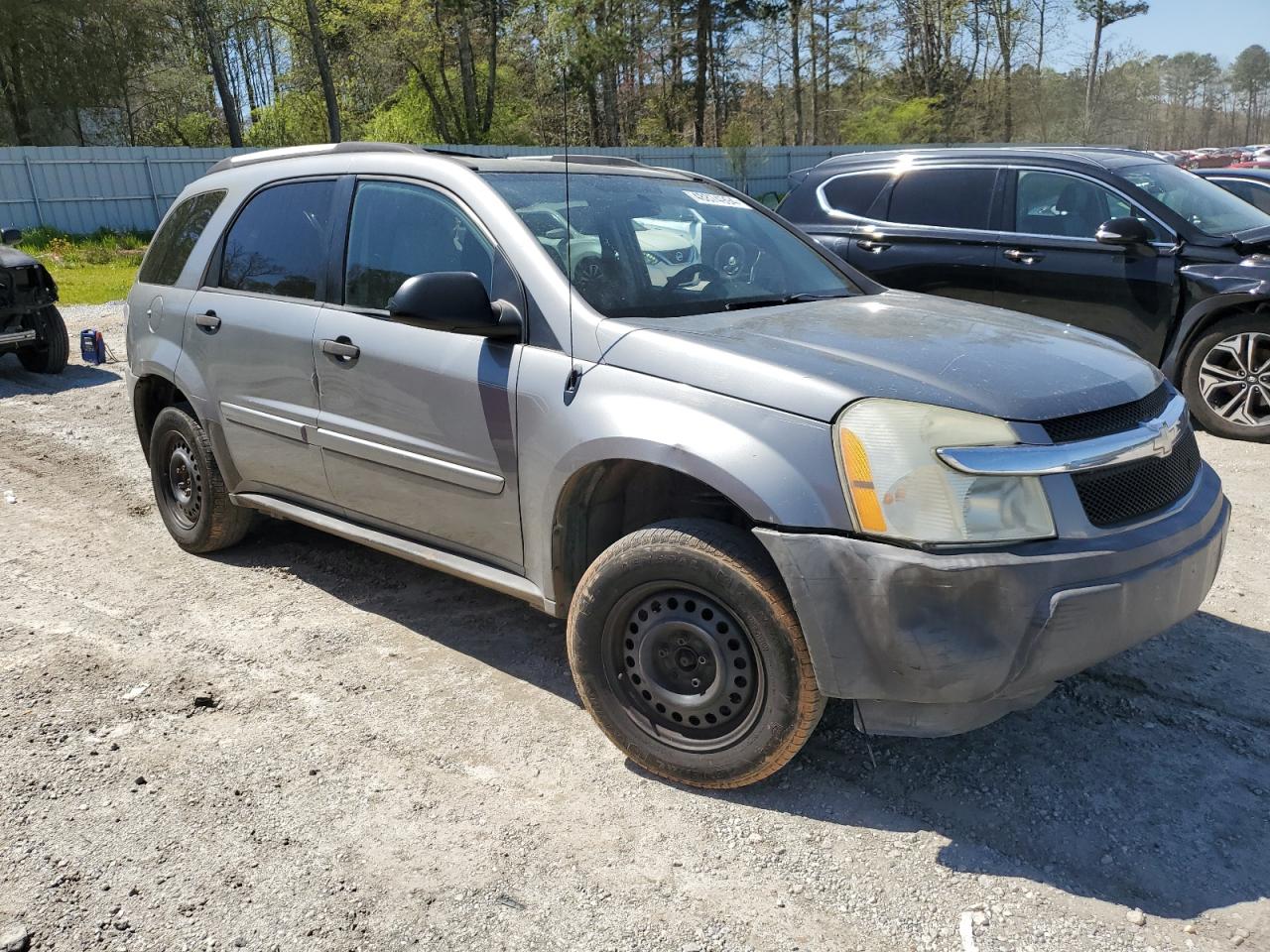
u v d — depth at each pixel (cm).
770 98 5806
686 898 252
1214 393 666
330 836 275
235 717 338
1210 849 268
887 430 256
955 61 5075
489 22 4266
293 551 494
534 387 314
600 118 3612
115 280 1822
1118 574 254
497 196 346
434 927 241
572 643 307
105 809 285
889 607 252
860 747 319
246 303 424
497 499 332
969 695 253
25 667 371
